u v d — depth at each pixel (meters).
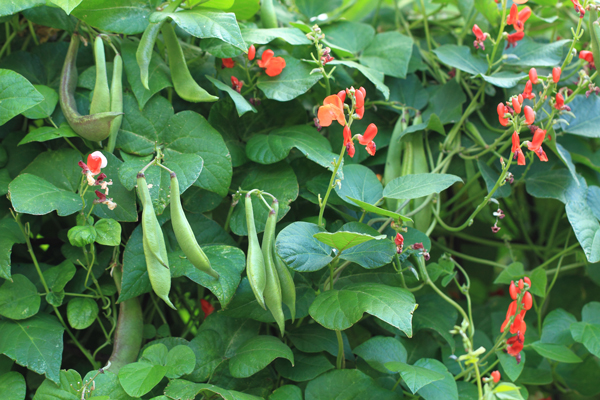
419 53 2.10
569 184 1.96
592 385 1.99
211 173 1.87
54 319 1.85
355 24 2.08
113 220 1.82
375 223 1.96
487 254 2.30
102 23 1.86
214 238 1.89
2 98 1.81
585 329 1.90
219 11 1.84
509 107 1.86
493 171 2.01
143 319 1.95
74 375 1.81
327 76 1.93
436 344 2.00
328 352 1.94
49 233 1.97
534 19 2.06
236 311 1.86
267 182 1.91
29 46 1.98
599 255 1.91
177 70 1.88
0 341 1.80
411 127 1.99
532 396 2.12
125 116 1.88
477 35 1.98
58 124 1.89
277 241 1.78
